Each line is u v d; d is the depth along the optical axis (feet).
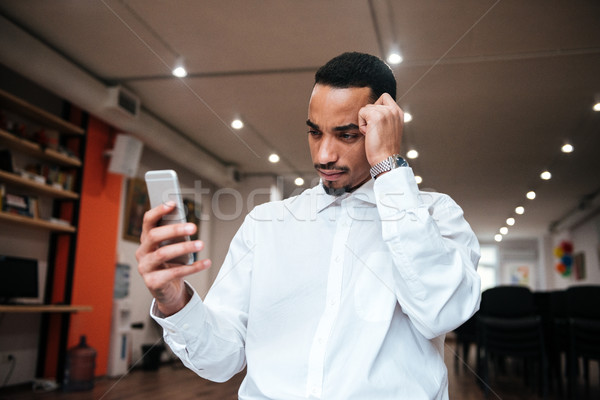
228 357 2.78
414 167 23.85
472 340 19.29
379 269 2.65
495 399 13.57
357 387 2.45
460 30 13.60
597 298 13.99
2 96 14.98
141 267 2.13
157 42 14.56
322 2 12.44
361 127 2.58
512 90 17.06
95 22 13.70
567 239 43.16
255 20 13.33
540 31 13.64
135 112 18.02
